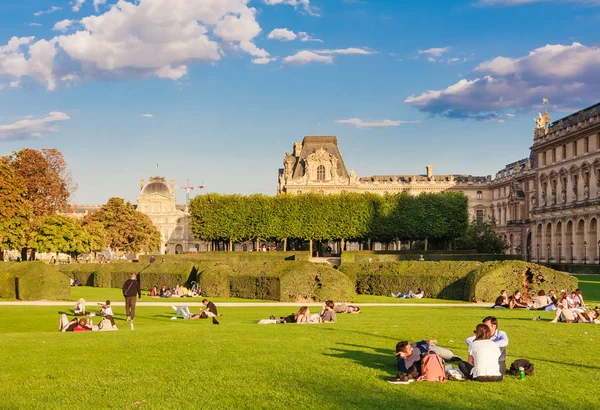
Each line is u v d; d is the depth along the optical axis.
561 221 135.25
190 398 16.98
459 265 60.00
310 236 134.62
